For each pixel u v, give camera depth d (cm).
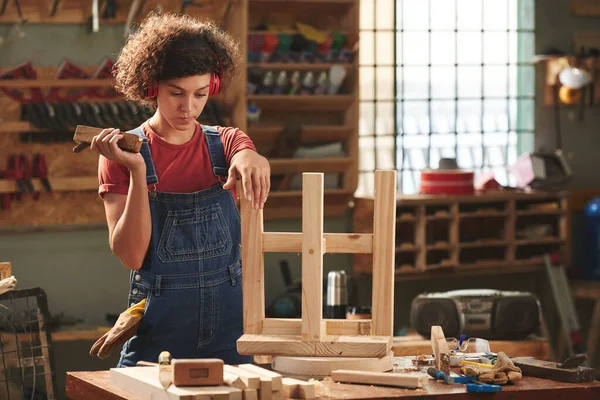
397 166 630
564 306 596
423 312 445
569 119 659
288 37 561
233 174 238
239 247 256
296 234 233
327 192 578
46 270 538
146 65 234
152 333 243
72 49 537
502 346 444
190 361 194
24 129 514
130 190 229
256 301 235
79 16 535
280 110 584
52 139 531
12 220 530
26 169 522
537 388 214
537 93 657
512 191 607
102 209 547
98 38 541
